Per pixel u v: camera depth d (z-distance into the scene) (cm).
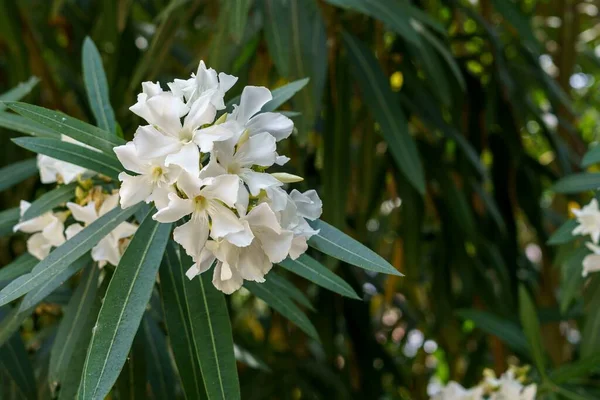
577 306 109
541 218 119
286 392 114
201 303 62
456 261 113
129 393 72
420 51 98
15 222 73
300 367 117
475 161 106
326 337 113
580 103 183
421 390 150
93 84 69
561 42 149
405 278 122
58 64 133
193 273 59
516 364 141
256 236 59
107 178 70
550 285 126
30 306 65
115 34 114
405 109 108
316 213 61
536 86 127
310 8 86
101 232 61
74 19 128
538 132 131
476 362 126
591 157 78
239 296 154
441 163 108
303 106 83
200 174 57
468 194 113
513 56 132
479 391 84
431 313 140
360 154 109
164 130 59
